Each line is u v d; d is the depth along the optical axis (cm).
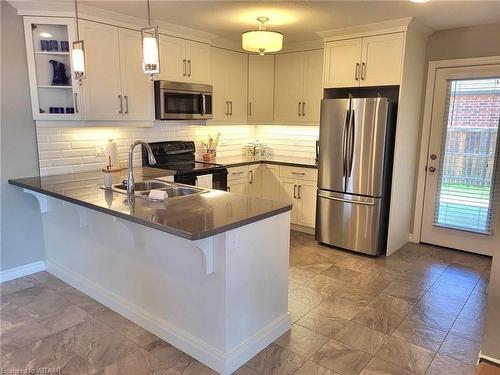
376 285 338
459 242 429
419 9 330
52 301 303
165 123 450
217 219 209
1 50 310
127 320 276
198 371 222
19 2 306
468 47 396
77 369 222
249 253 225
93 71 341
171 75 401
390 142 396
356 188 405
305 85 480
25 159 338
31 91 329
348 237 420
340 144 408
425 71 425
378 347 246
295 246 441
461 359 234
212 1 308
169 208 234
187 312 236
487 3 313
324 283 341
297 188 481
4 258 337
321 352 240
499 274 145
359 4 315
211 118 450
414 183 450
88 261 309
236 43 479
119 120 368
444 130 423
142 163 429
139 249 260
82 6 320
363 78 402
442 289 331
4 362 228
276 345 247
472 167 411
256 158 530
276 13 343
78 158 373
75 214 310
